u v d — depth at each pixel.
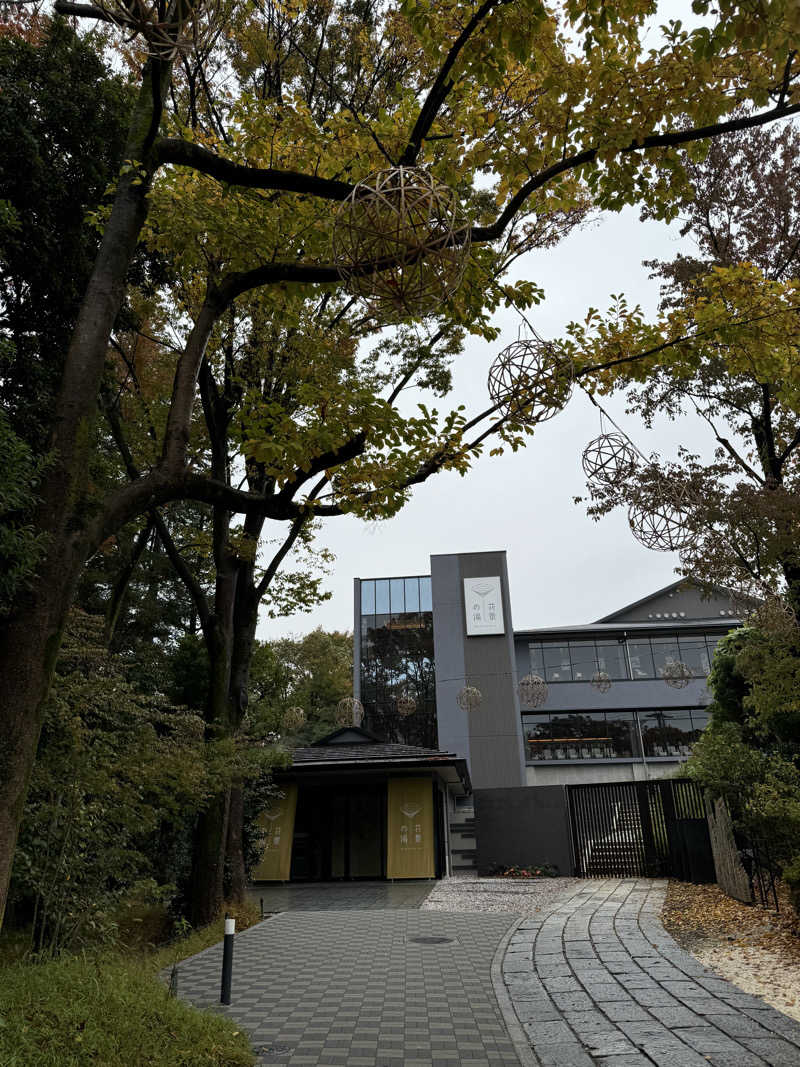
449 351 11.41
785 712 11.80
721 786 11.61
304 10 9.59
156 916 10.02
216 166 5.61
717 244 14.62
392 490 6.70
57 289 8.38
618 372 6.93
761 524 10.97
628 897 12.66
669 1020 5.37
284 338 9.87
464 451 6.78
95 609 14.90
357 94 10.77
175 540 17.53
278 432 6.20
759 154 13.95
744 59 5.01
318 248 6.20
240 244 6.20
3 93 7.88
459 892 15.02
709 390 14.40
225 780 9.86
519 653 31.95
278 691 23.55
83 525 4.70
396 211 3.18
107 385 10.81
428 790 18.91
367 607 33.31
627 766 29.56
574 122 5.42
